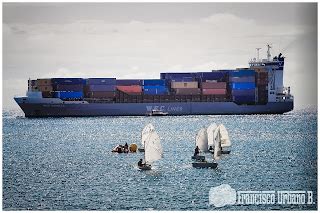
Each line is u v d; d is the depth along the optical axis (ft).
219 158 268.21
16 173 265.13
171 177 255.29
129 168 264.72
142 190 248.11
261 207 242.58
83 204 238.89
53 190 249.55
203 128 272.51
